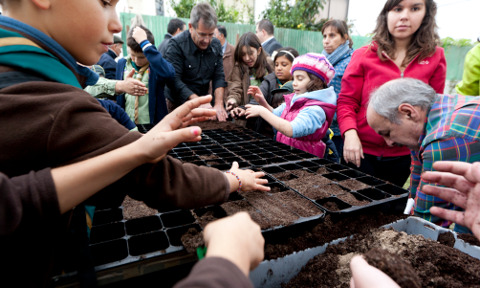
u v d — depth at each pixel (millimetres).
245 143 1979
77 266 608
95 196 630
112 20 617
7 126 434
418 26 1666
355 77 1929
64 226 545
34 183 396
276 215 957
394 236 857
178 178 629
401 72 1816
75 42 575
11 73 485
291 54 2539
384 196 1148
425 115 1177
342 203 1080
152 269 709
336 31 2609
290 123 1716
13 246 446
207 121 2756
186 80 2982
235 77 3008
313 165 1571
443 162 841
